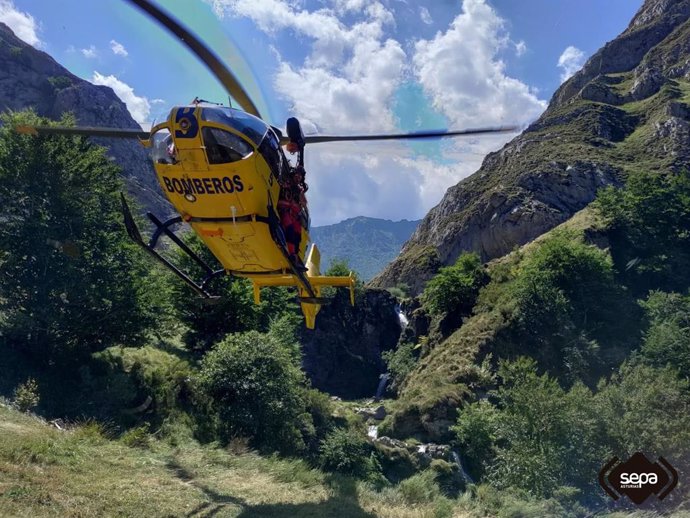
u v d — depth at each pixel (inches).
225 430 927.0
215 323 1475.1
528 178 3902.6
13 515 362.0
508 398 1157.1
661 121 3944.4
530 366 1194.0
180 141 250.7
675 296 1884.8
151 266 1226.6
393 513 565.6
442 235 4311.0
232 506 484.4
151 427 852.0
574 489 810.2
